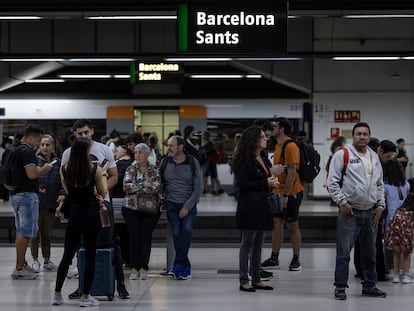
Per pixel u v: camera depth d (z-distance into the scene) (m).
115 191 9.98
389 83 21.16
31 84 22.97
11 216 15.18
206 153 21.30
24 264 9.17
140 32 19.62
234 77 21.62
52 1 11.38
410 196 8.77
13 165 8.87
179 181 8.98
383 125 21.17
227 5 10.66
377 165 7.81
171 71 18.05
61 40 19.55
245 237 8.22
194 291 8.24
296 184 9.79
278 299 7.76
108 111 22.86
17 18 11.58
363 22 20.42
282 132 9.79
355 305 7.43
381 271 8.98
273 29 10.67
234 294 8.05
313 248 12.85
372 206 7.82
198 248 12.91
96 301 7.41
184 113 22.73
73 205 7.24
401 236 8.71
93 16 11.55
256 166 7.97
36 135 8.89
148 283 8.80
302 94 22.50
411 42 20.41
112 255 7.71
